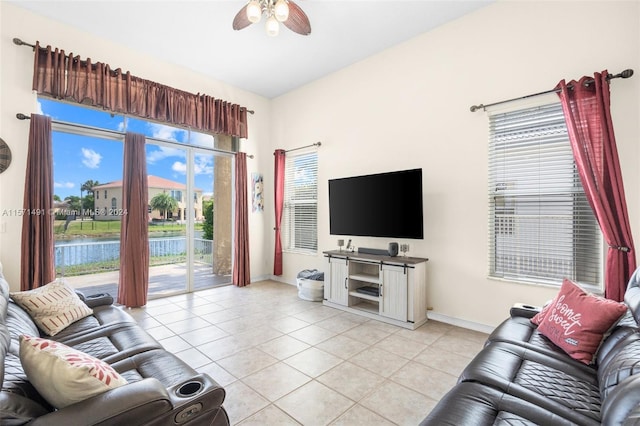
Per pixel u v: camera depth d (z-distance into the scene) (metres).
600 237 2.54
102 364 1.18
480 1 3.04
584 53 2.58
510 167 2.98
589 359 1.60
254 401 1.96
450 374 2.29
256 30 3.55
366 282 4.03
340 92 4.48
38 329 2.11
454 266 3.32
